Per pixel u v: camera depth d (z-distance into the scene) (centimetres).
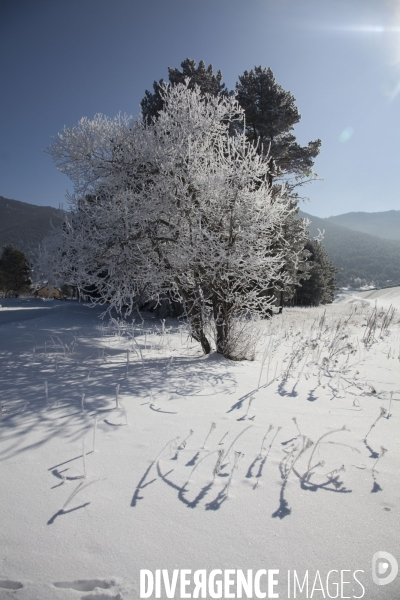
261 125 1723
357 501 215
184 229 663
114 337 1022
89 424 322
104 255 669
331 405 393
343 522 196
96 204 668
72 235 654
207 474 242
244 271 655
